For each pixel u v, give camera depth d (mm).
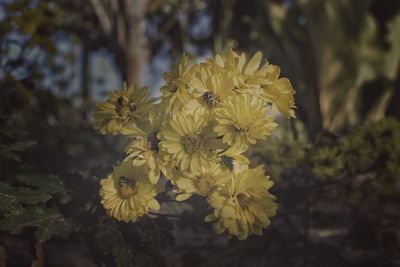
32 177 436
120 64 1720
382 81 1793
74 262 748
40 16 839
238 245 564
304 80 1724
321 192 688
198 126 380
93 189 455
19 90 589
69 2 2201
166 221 436
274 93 400
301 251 593
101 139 1315
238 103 377
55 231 410
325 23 1729
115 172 396
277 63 1782
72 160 545
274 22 1795
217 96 390
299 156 679
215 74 393
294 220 814
